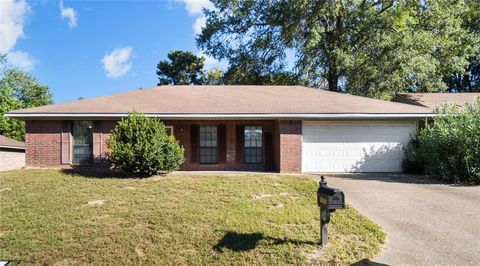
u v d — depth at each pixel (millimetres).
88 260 6129
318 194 6539
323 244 6496
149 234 7047
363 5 24578
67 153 15719
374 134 15828
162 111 15383
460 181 12500
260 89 20094
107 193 10367
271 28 27406
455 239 6879
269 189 10977
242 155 17000
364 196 10266
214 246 6535
